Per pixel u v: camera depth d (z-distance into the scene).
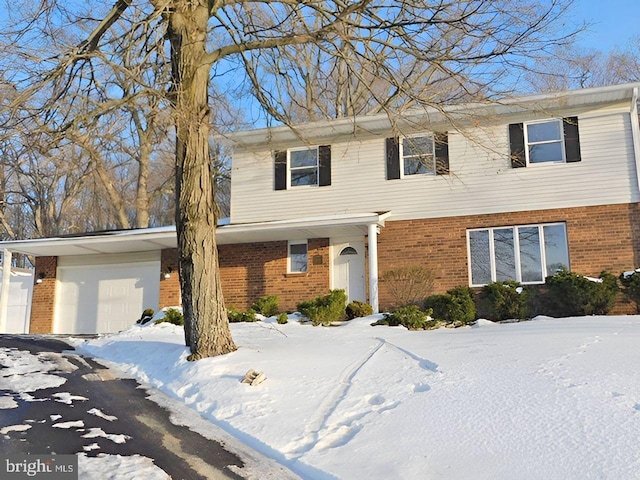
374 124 16.14
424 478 4.68
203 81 9.55
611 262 14.26
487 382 6.79
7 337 14.73
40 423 6.38
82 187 28.44
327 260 16.62
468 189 15.60
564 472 4.51
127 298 19.14
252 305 16.30
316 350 9.21
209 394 7.39
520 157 15.26
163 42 9.44
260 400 6.92
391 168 16.38
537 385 6.44
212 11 10.21
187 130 9.12
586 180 14.72
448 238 15.61
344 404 6.57
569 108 15.03
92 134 9.55
